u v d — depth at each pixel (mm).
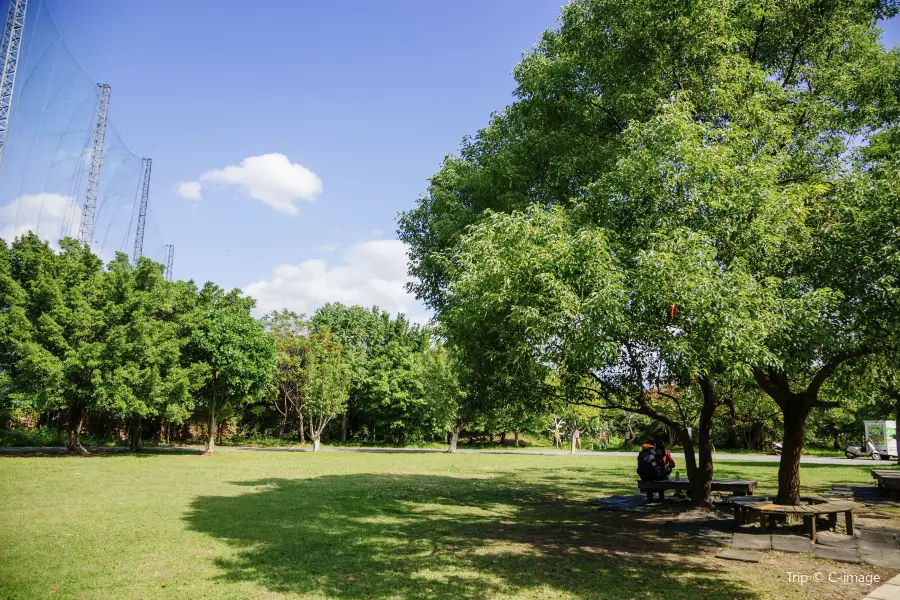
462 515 12266
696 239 7301
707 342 6973
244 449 38562
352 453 37000
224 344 31719
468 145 15305
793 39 11617
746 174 8117
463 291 8969
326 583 6855
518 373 10867
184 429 46531
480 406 14531
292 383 43656
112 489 14727
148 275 30969
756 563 7809
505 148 13180
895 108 11500
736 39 10086
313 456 32250
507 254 8367
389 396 49031
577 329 7340
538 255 7988
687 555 8344
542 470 24688
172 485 16078
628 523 11117
